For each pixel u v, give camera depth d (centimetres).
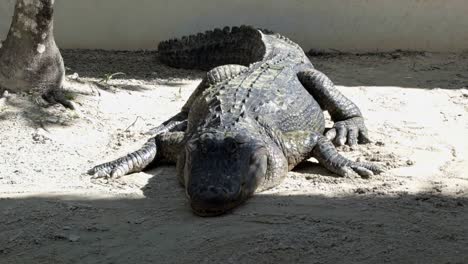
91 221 443
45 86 567
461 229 432
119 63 688
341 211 447
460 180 479
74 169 497
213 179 450
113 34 715
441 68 684
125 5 711
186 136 498
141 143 530
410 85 641
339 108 549
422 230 431
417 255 415
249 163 463
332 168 492
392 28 715
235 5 713
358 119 547
